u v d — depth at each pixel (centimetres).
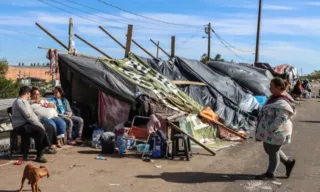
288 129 671
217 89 1513
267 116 675
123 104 1011
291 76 3133
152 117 873
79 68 1035
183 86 1448
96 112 1068
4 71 3788
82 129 978
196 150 944
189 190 625
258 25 3350
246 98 1536
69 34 1157
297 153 951
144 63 1309
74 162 775
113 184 642
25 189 596
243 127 1352
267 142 679
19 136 786
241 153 937
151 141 862
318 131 1338
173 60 1606
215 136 1134
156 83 1188
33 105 848
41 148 756
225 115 1378
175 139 838
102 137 866
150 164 786
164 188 632
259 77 1888
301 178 718
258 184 672
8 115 840
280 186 664
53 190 599
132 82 1063
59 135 890
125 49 1337
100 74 1030
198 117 1122
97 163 776
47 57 1039
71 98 1093
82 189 611
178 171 741
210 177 707
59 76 1084
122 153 858
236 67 1911
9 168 709
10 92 2211
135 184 648
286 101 668
